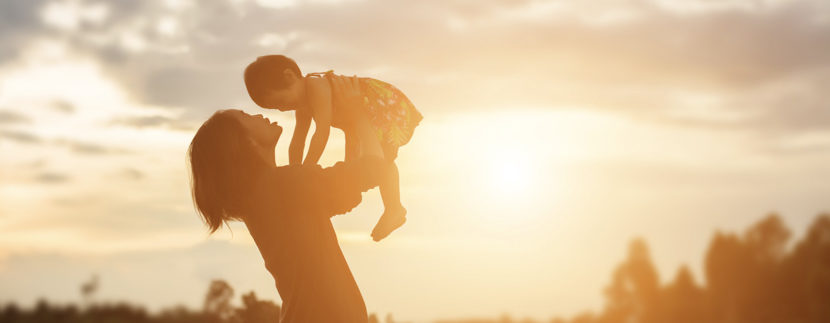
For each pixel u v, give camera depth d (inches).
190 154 124.7
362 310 119.4
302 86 137.1
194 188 124.4
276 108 137.8
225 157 120.0
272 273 122.4
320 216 120.9
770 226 4864.7
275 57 137.7
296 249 117.6
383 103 137.9
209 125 123.2
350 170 120.3
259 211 120.0
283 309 120.0
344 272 119.9
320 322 114.8
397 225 134.9
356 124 133.5
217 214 122.3
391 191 135.6
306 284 116.5
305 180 118.2
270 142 125.8
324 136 132.6
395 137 136.5
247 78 137.8
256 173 120.9
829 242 4384.8
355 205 123.5
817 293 4284.0
